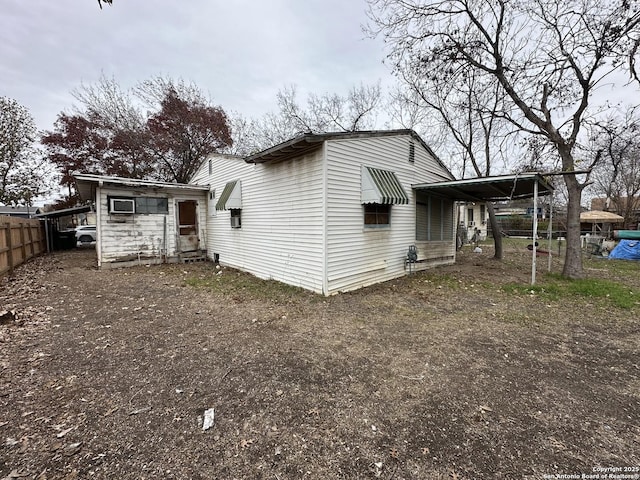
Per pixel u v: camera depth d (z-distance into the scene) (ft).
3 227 25.94
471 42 28.55
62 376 10.01
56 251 52.11
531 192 32.17
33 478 5.90
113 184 32.24
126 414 8.06
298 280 23.39
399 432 7.41
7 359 11.10
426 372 10.49
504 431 7.47
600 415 8.13
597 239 50.34
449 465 6.37
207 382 9.78
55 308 17.54
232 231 33.35
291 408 8.41
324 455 6.66
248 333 14.16
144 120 60.18
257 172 28.14
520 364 11.12
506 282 25.70
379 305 18.86
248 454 6.68
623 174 66.23
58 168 59.57
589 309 18.02
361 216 23.56
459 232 59.06
